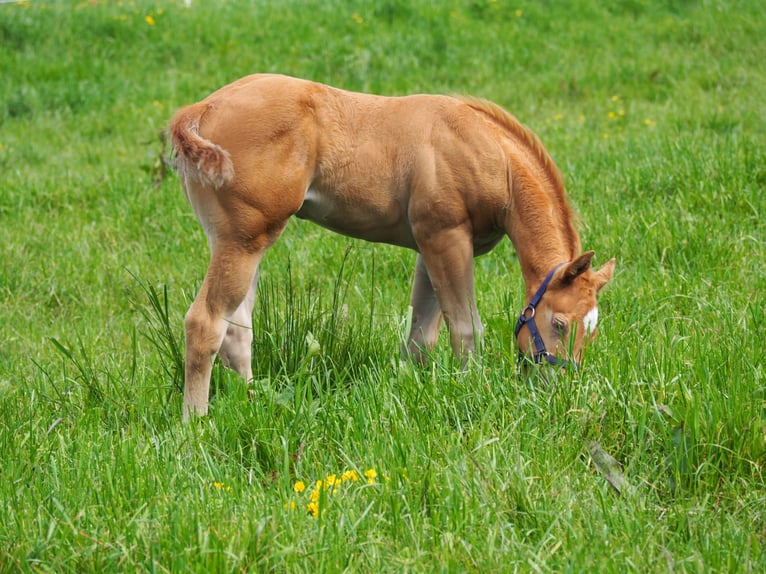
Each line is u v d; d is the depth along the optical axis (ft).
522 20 76.64
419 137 27.35
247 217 26.21
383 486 20.08
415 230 27.73
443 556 18.01
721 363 24.91
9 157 55.72
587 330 25.75
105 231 43.24
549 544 18.98
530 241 27.35
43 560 18.49
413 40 71.36
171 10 78.38
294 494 20.54
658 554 18.51
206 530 18.58
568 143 51.52
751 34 71.20
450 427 23.66
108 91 66.90
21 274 39.11
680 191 40.98
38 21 75.00
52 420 25.41
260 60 69.77
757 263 34.42
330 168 27.20
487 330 29.12
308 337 25.34
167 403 26.68
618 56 69.56
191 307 26.48
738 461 21.27
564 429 22.93
